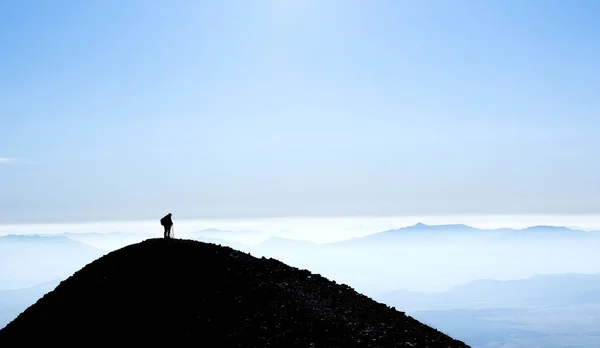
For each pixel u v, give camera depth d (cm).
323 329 2903
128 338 3066
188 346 2886
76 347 3064
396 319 3181
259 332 2912
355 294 3631
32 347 3158
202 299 3331
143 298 3438
